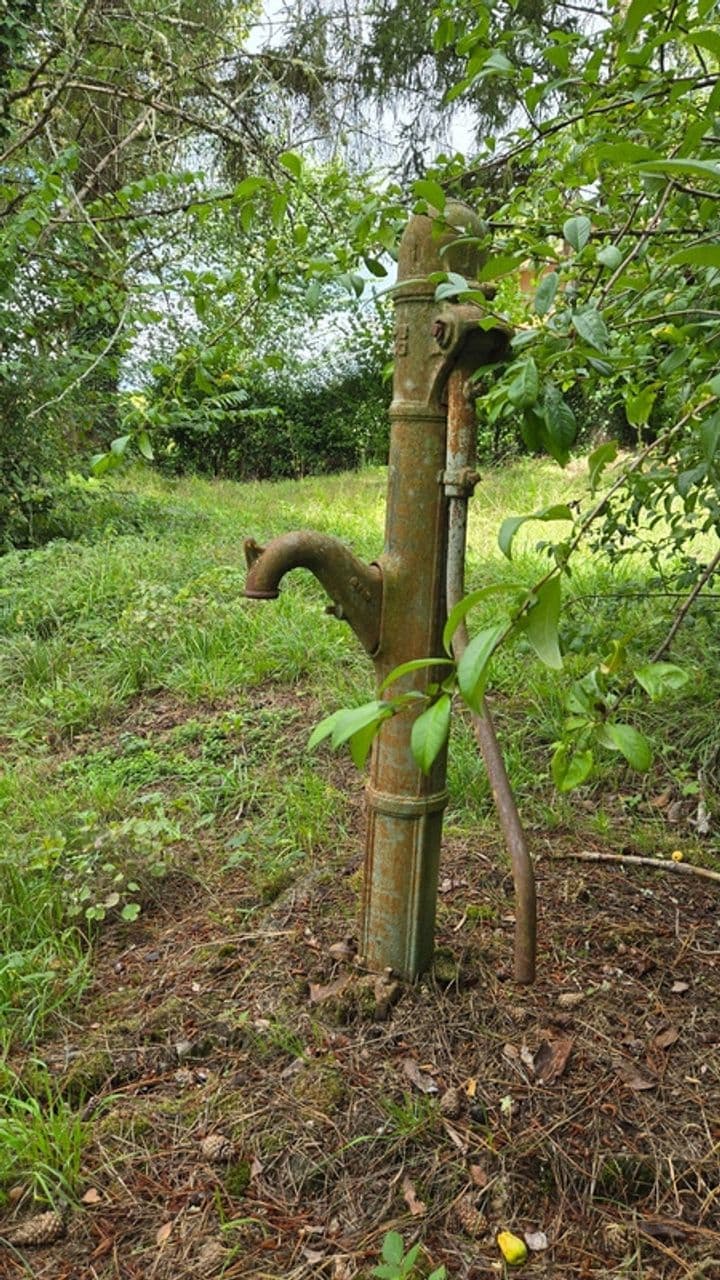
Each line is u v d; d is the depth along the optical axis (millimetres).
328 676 3635
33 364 5633
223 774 2930
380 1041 1695
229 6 7520
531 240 1507
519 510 6781
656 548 2693
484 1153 1461
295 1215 1393
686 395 1481
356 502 8438
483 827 2502
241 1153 1495
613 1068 1629
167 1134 1542
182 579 4941
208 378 1864
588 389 1377
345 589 1592
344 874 2287
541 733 2977
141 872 2330
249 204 1453
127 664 3832
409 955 1809
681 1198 1399
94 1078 1674
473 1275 1285
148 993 1921
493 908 2123
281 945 2014
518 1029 1720
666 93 1315
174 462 12641
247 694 3615
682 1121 1521
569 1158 1450
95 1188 1453
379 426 13219
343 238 1749
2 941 2068
